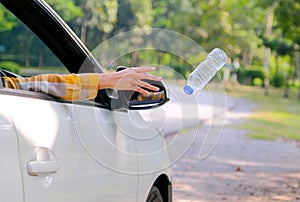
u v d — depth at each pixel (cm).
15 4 414
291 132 2517
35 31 427
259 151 1767
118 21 5897
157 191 468
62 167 315
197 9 6250
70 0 4159
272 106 4331
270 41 5594
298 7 3153
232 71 6888
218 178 1208
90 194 345
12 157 276
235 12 6125
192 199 968
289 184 1175
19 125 288
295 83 7506
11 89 308
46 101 329
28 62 3172
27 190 284
